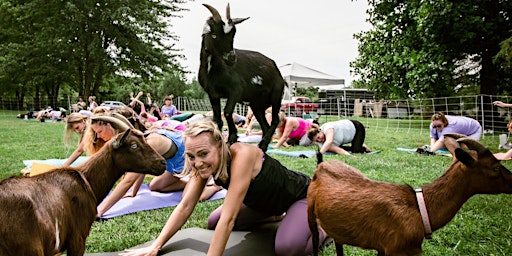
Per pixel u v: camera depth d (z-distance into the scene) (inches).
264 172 129.2
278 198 136.3
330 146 347.6
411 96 677.3
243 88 141.6
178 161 199.3
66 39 1148.5
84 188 109.8
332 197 111.8
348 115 974.4
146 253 129.5
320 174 122.3
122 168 123.9
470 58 710.5
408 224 99.3
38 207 92.6
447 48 617.3
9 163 300.5
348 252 136.1
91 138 164.9
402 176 249.1
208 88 139.6
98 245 141.3
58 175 105.6
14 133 560.4
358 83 834.2
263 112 162.4
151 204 190.4
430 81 593.6
